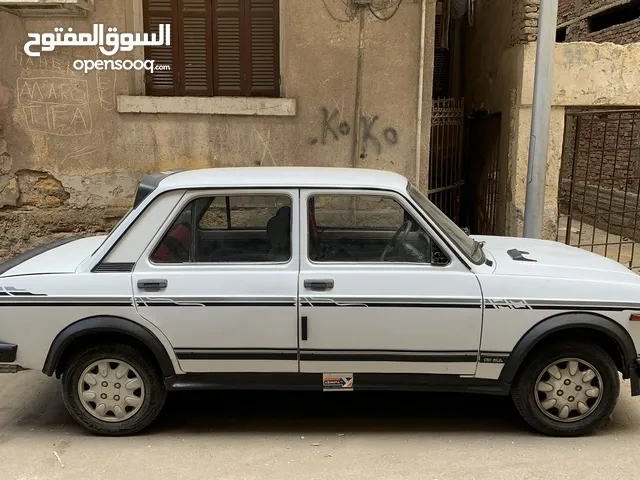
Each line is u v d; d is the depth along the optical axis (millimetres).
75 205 7020
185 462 3412
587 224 11352
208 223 3611
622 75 7148
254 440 3684
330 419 3984
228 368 3582
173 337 3520
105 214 7035
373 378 3588
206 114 6891
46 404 4266
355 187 3604
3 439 3721
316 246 3596
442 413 4070
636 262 8164
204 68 7094
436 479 3207
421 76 6840
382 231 3613
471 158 9992
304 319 3479
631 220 9805
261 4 6992
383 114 6965
